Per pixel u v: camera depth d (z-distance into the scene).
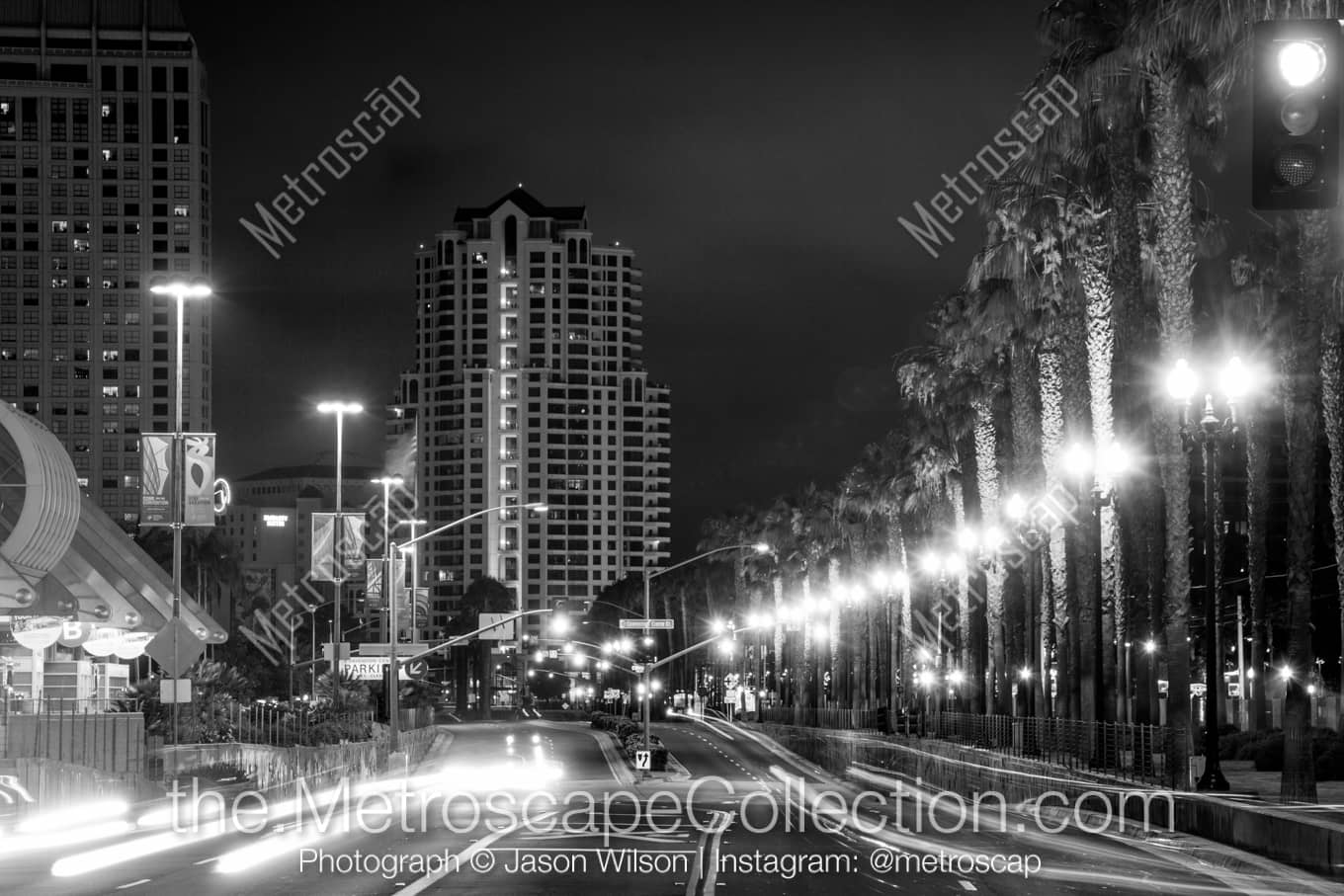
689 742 114.31
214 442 45.34
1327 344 47.88
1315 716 80.81
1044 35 45.09
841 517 128.38
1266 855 27.36
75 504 72.81
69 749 43.78
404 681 126.38
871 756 85.75
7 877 25.16
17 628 72.56
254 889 22.89
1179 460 41.84
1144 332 53.34
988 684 84.88
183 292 45.88
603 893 22.36
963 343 68.31
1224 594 122.38
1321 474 110.44
